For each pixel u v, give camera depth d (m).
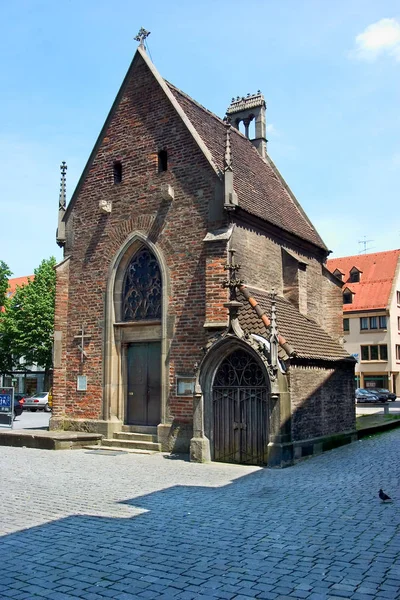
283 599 5.66
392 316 59.12
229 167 16.75
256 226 18.09
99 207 19.80
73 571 6.55
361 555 6.99
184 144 17.95
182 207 17.67
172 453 16.66
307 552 7.14
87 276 19.92
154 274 18.45
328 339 18.73
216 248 16.25
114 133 19.81
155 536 7.94
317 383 16.25
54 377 19.86
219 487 11.43
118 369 18.86
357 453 15.98
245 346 14.78
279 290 19.31
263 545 7.47
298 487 11.32
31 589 6.01
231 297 15.36
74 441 17.86
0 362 55.03
